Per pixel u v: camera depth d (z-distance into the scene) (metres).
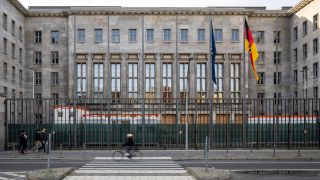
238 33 57.03
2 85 48.59
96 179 15.12
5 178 16.16
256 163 22.05
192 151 29.17
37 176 14.97
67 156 25.48
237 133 33.00
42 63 58.56
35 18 58.59
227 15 57.12
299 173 17.61
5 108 30.48
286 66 60.03
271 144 32.44
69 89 55.75
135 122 33.69
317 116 32.47
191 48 56.59
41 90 58.38
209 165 20.84
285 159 24.30
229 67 56.50
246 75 56.72
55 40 58.81
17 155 26.23
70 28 56.69
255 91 58.47
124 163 21.62
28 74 58.31
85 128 30.97
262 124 32.41
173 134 32.94
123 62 56.41
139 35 56.75
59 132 32.03
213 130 33.34
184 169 18.69
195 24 56.84
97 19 56.72
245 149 30.66
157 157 24.86
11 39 52.34
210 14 56.31
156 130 32.53
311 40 52.59
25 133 29.56
